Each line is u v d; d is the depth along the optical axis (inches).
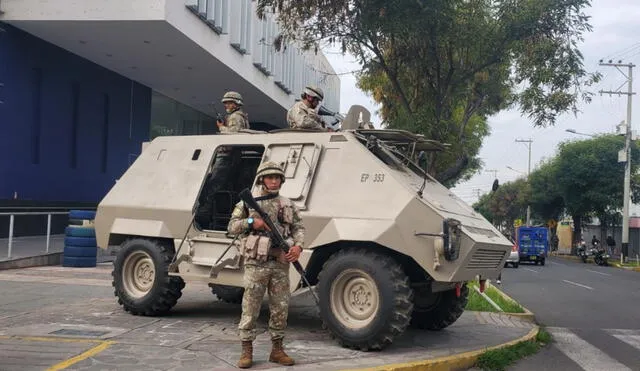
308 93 322.0
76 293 414.0
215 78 1087.6
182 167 335.0
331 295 271.3
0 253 611.5
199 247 310.3
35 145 877.8
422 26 527.2
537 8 543.8
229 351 251.4
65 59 930.7
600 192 1752.0
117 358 236.4
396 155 332.5
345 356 253.8
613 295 689.6
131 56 951.0
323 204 282.0
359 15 518.6
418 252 263.7
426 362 248.2
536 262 1488.7
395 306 258.4
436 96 599.5
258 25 1138.0
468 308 454.9
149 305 323.3
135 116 1135.6
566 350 341.1
